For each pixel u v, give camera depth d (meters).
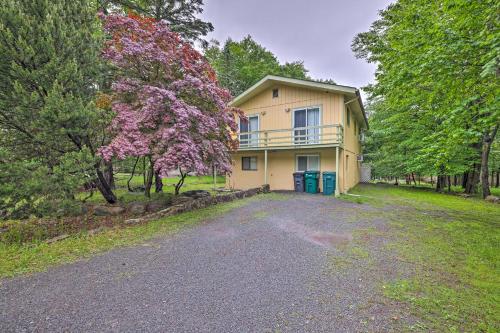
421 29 6.34
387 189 14.03
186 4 13.56
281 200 9.05
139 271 3.29
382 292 2.72
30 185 4.77
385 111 16.31
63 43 5.30
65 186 5.14
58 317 2.32
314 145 10.65
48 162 5.91
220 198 8.49
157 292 2.76
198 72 7.42
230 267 3.42
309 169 11.96
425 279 3.01
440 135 6.75
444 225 5.55
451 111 5.66
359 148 19.69
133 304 2.53
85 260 3.66
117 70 7.11
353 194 11.13
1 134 5.57
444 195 11.52
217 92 7.59
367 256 3.76
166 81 7.23
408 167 14.67
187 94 7.24
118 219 6.16
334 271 3.27
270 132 12.38
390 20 11.84
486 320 2.23
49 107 4.80
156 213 6.33
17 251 3.99
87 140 6.18
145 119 6.18
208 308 2.46
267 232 5.06
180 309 2.44
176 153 5.88
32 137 5.55
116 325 2.20
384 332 2.09
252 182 13.53
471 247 4.09
